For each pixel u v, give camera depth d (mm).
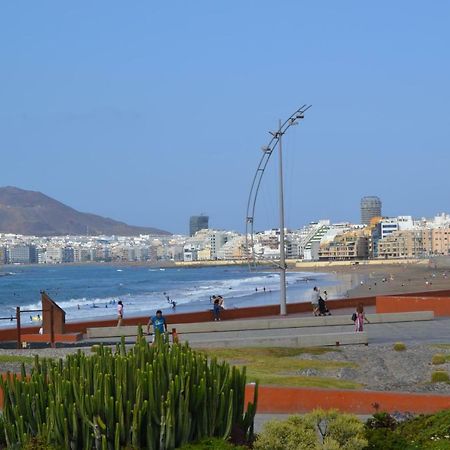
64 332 46062
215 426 14586
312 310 68438
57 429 13898
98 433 13742
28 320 105625
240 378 15273
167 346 15148
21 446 13930
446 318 58844
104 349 15086
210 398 14547
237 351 38375
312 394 23906
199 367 14578
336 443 13820
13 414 14555
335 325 54375
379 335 48094
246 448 13828
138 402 13836
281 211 60844
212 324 51562
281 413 23891
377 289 134375
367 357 36969
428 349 39875
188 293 160250
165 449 13930
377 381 30094
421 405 23234
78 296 163375
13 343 44094
